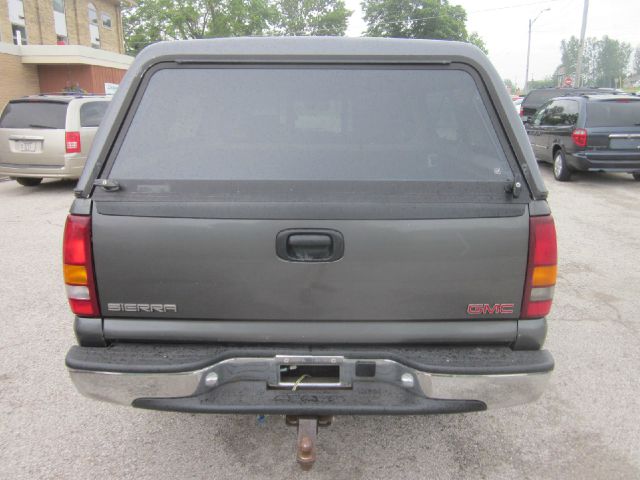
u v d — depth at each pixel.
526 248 2.23
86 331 2.30
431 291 2.25
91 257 2.23
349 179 2.27
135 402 2.27
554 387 3.47
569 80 34.19
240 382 2.29
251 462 2.75
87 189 2.24
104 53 25.44
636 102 10.44
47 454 2.79
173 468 2.70
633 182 11.22
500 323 2.31
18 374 3.57
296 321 2.29
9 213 8.31
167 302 2.27
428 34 50.44
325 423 2.54
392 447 2.88
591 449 2.87
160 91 2.38
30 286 5.21
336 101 2.39
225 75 2.40
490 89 2.36
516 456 2.81
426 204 2.20
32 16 25.94
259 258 2.21
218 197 2.21
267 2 51.09
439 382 2.22
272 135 2.37
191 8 44.28
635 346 4.03
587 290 5.17
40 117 9.62
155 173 2.26
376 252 2.21
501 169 2.29
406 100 2.39
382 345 2.32
